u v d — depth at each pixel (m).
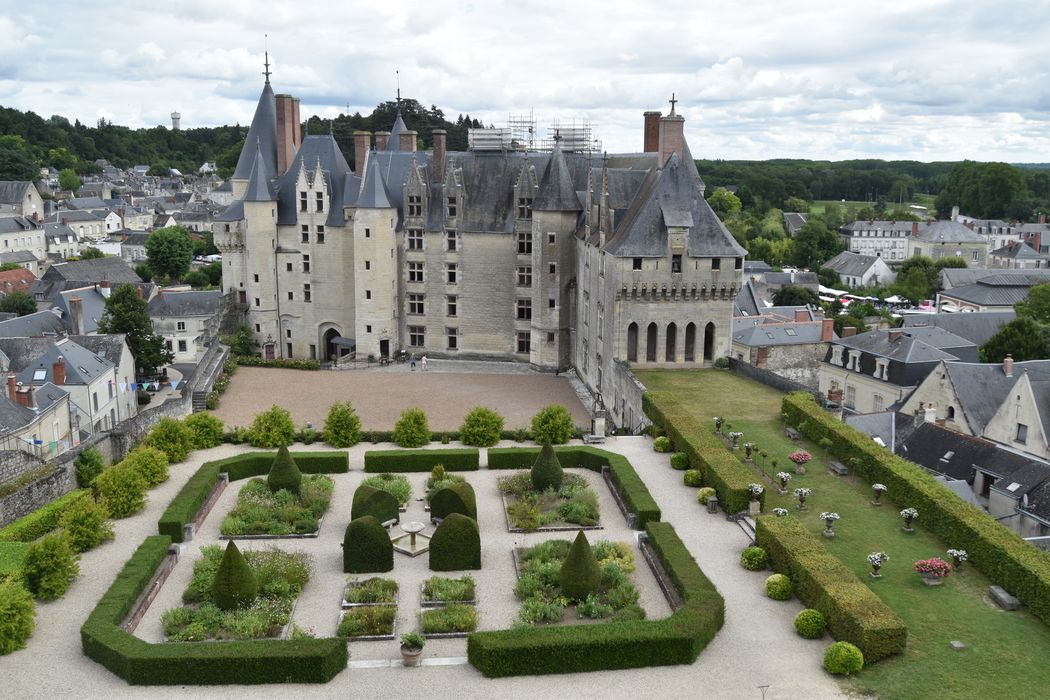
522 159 97.12
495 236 95.12
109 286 108.81
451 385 87.56
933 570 38.59
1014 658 33.41
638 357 75.94
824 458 55.25
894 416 65.19
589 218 85.62
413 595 40.94
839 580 37.28
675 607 38.81
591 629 35.22
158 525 46.56
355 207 95.44
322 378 90.06
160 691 32.94
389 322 97.19
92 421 71.31
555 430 63.00
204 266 168.75
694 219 74.56
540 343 93.69
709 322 75.88
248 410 77.06
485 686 33.41
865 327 122.06
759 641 36.06
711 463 51.59
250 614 37.69
